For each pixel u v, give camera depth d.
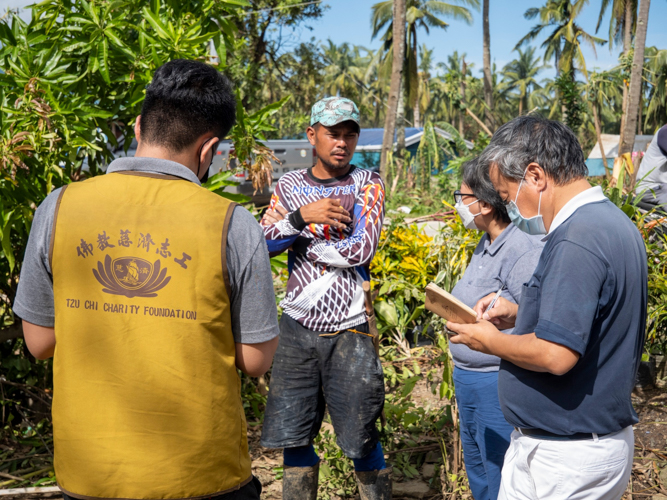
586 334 1.44
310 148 12.75
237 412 1.47
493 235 2.26
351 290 2.44
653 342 3.88
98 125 3.19
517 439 1.71
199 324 1.37
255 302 1.44
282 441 2.47
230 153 3.23
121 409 1.36
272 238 2.38
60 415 1.40
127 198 1.40
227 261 1.39
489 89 32.03
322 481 2.92
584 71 14.70
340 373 2.43
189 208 1.39
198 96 1.46
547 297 1.49
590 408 1.54
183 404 1.36
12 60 2.92
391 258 4.62
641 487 2.84
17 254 3.19
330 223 2.34
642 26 16.19
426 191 17.92
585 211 1.53
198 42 3.03
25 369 3.27
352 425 2.42
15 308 1.47
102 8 3.02
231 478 1.45
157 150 1.47
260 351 1.47
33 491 2.69
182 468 1.36
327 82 50.31
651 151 4.50
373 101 51.22
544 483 1.62
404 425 3.08
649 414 3.49
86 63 3.21
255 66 18.73
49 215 1.43
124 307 1.36
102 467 1.35
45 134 2.63
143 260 1.36
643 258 1.56
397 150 27.11
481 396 2.21
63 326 1.40
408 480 2.95
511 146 1.63
